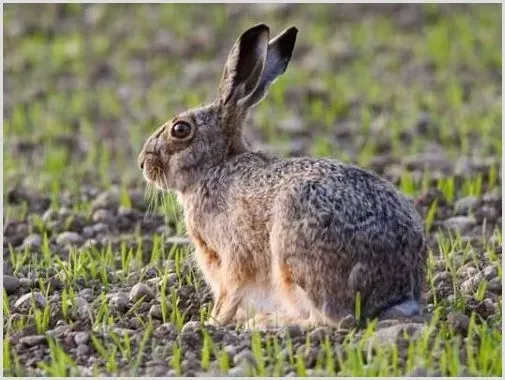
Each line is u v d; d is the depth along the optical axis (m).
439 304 13.04
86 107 25.41
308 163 12.77
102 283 14.25
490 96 24.92
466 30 29.53
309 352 11.47
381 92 25.53
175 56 28.95
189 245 15.34
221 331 12.33
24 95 26.33
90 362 11.78
